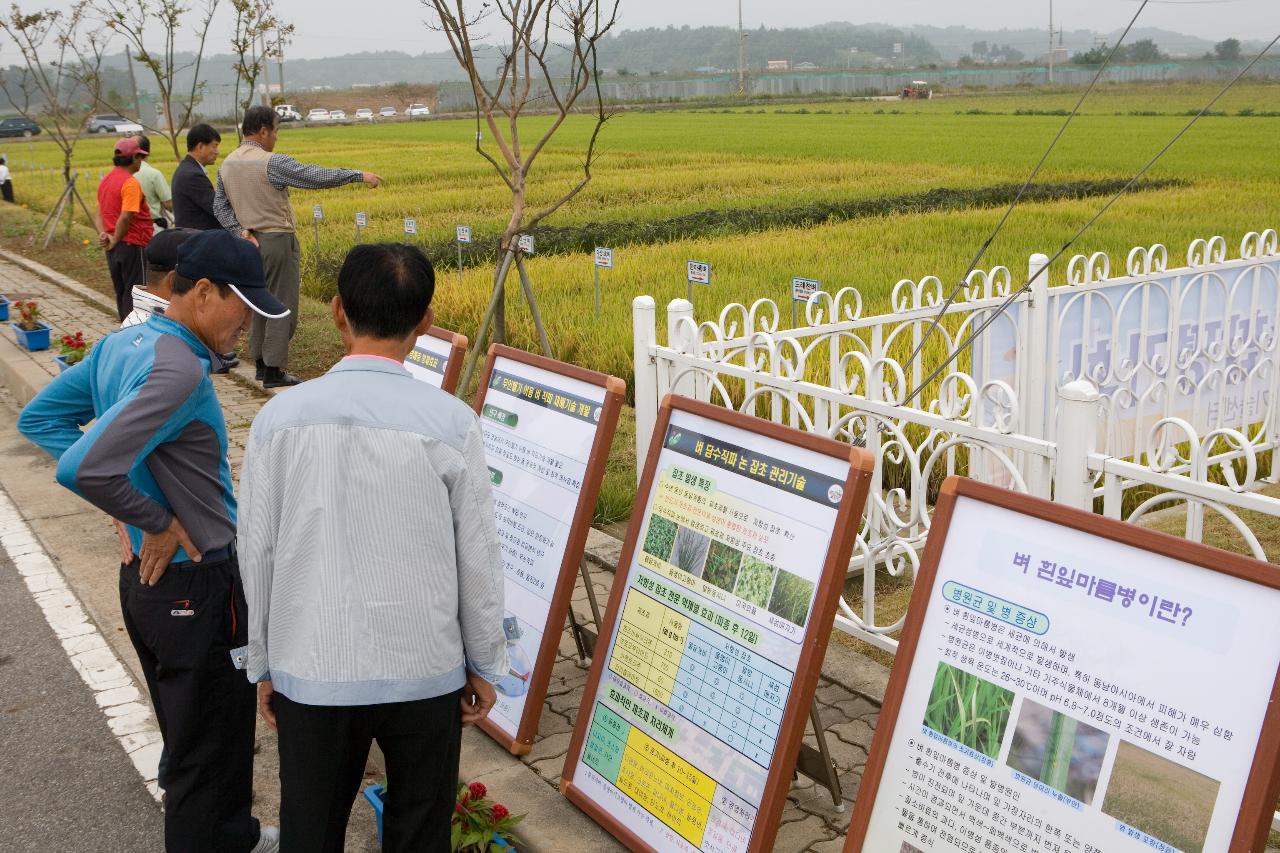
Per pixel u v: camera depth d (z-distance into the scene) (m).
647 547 3.54
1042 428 6.34
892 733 2.67
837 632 4.98
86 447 2.83
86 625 5.38
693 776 3.21
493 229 18.78
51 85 23.41
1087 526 2.38
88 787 4.05
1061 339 6.31
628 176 29.20
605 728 3.56
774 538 3.12
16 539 6.52
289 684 2.63
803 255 14.16
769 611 3.09
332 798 2.71
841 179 27.78
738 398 7.33
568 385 4.08
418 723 2.70
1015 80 142.50
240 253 3.09
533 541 4.09
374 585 2.60
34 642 5.21
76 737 4.39
